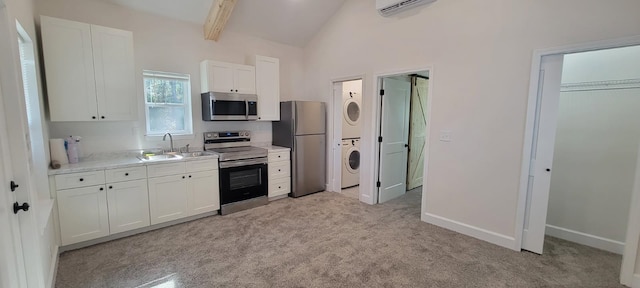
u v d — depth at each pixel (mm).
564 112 2797
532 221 2576
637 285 2025
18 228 1511
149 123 3500
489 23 2680
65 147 2754
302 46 4941
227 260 2432
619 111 2514
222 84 3758
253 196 3871
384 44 3646
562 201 2861
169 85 3639
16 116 1492
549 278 2172
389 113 4031
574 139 2754
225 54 4059
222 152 3672
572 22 2240
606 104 2574
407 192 4688
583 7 2184
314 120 4473
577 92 2717
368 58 3877
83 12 2930
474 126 2855
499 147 2701
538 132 2492
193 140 3826
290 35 4551
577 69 2707
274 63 4305
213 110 3602
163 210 3076
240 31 4156
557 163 2867
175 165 3125
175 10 3428
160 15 3428
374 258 2477
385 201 4160
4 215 1332
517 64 2535
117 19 3143
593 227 2691
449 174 3092
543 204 2510
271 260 2438
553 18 2322
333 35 4383
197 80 3803
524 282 2121
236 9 3699
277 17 4070
